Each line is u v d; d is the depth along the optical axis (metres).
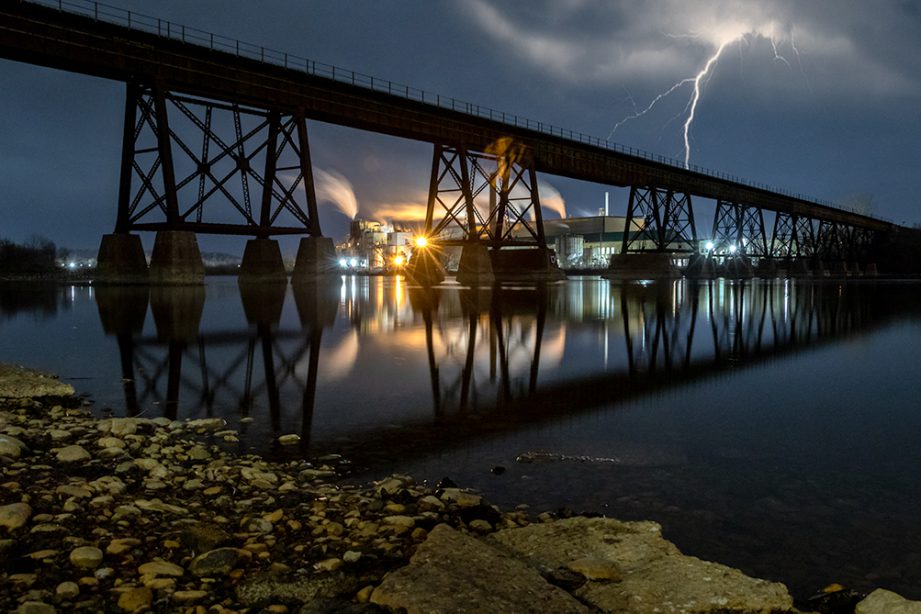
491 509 5.85
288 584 4.31
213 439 8.38
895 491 6.43
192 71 45.31
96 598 3.96
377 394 11.42
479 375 13.41
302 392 11.55
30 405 9.94
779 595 4.14
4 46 37.59
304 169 52.25
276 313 28.73
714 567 4.54
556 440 8.37
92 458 7.05
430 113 59.62
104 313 28.39
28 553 4.53
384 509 5.84
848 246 150.38
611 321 25.55
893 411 10.10
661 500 6.23
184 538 4.95
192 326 23.12
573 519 5.51
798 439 8.45
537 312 30.06
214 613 3.91
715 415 9.83
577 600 4.00
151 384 12.24
